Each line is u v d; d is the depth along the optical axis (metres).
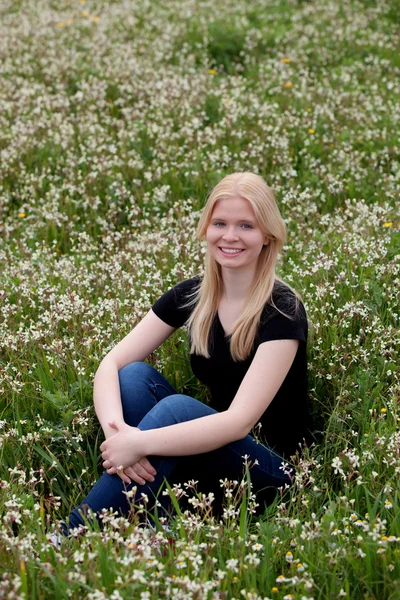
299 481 3.32
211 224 3.53
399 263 4.85
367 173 6.84
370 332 4.29
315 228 5.92
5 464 3.59
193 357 3.71
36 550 2.89
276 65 9.72
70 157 7.14
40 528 3.08
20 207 6.74
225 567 2.79
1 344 4.33
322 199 6.42
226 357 3.59
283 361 3.40
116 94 8.88
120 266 5.29
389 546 2.81
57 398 3.85
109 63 9.77
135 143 7.42
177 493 3.16
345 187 6.65
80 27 11.67
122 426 3.29
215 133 7.52
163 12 12.31
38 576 2.77
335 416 3.72
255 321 3.46
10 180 7.05
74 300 4.73
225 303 3.62
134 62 9.61
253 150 7.05
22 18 12.02
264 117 7.99
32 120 8.07
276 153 7.14
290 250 5.39
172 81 8.88
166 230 5.91
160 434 3.21
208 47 10.66
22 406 4.03
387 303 4.51
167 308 3.84
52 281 5.22
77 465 3.72
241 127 7.71
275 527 3.04
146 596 2.46
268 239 3.51
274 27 11.50
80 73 9.64
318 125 7.89
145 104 8.42
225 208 3.46
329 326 4.32
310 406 4.07
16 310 4.77
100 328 4.60
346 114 8.07
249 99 8.40
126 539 2.90
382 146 7.39
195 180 6.73
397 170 6.91
